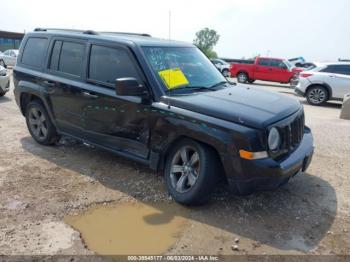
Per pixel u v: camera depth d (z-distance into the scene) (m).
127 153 4.40
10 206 3.77
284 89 19.41
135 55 4.22
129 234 3.35
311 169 5.14
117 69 4.39
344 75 12.34
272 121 3.51
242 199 4.09
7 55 25.72
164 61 4.35
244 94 4.28
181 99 3.85
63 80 4.98
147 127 4.07
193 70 4.61
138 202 3.95
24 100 5.91
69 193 4.11
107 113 4.46
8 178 4.46
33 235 3.28
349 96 9.53
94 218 3.61
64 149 5.59
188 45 5.11
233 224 3.57
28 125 5.89
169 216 3.68
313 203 4.08
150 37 5.09
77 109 4.85
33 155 5.30
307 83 12.82
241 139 3.37
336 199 4.20
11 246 3.10
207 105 3.68
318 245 3.27
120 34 5.09
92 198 4.01
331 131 7.58
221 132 3.46
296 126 3.95
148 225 3.50
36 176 4.54
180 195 3.85
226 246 3.20
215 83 4.64
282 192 4.32
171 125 3.81
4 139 6.05
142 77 4.11
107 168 4.86
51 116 5.34
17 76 5.81
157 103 3.96
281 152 3.63
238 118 3.46
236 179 3.47
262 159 3.39
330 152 5.98
